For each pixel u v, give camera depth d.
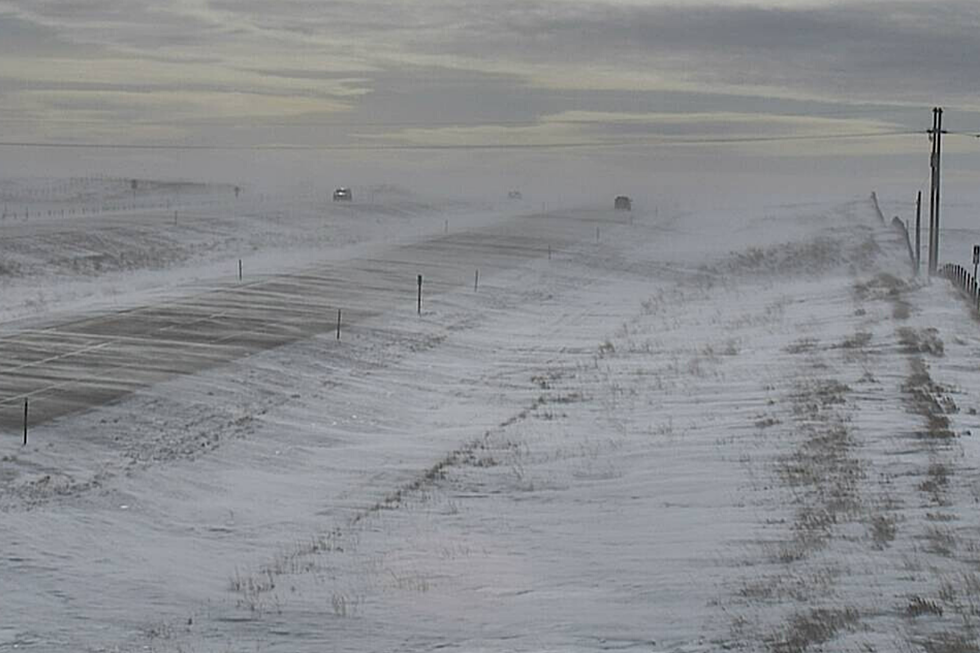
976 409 32.84
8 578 19.91
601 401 37.44
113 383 36.53
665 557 20.72
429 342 49.72
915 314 53.38
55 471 27.08
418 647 16.09
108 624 17.64
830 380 38.00
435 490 26.97
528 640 16.23
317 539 23.19
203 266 83.69
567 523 23.75
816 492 24.78
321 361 43.25
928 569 18.81
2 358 40.16
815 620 16.30
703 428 32.16
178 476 27.64
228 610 18.23
